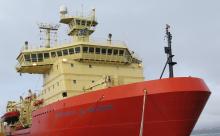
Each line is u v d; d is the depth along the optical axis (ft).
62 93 117.80
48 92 131.75
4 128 166.09
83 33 135.85
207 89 88.69
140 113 88.07
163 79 86.79
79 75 121.29
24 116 147.13
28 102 146.82
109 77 105.09
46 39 149.59
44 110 116.57
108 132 93.04
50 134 111.04
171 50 92.79
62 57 127.75
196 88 85.30
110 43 127.95
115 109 90.63
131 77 129.29
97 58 124.47
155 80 87.10
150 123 87.71
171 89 84.74
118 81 106.11
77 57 122.83
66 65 120.98
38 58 131.85
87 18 141.18
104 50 126.11
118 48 127.75
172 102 85.15
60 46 127.95
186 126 87.66
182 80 85.92
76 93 118.21
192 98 85.10
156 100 85.97
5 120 164.66
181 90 84.23
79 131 98.94
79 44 122.62
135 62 140.46
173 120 86.58
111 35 128.88
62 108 104.58
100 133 94.43
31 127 129.80
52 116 109.81
